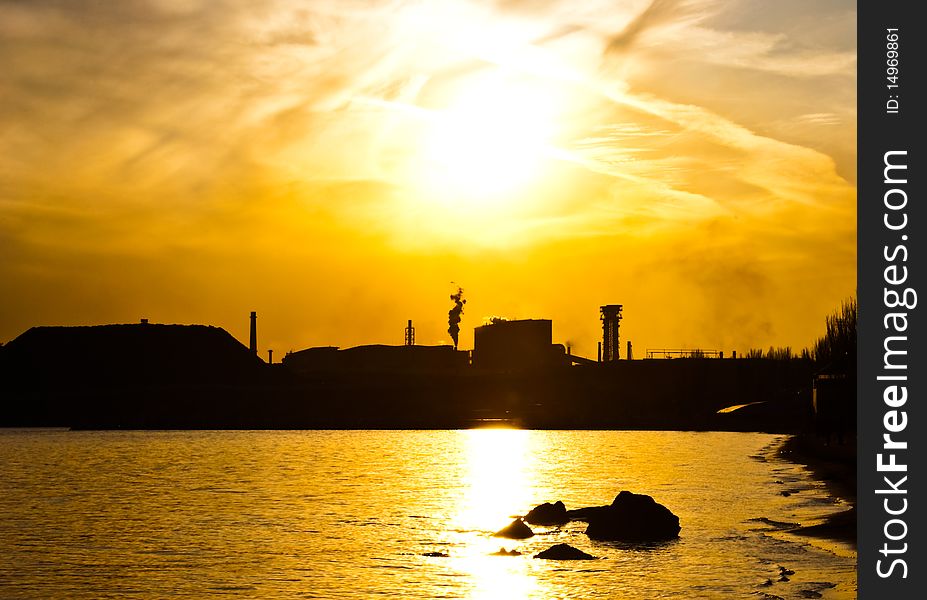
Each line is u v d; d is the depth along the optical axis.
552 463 122.81
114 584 51.91
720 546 58.31
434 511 77.25
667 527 62.28
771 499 80.50
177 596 49.31
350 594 49.00
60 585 51.81
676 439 175.75
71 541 64.81
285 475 109.50
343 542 63.00
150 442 175.25
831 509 72.44
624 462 123.38
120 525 71.75
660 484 95.06
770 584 47.78
